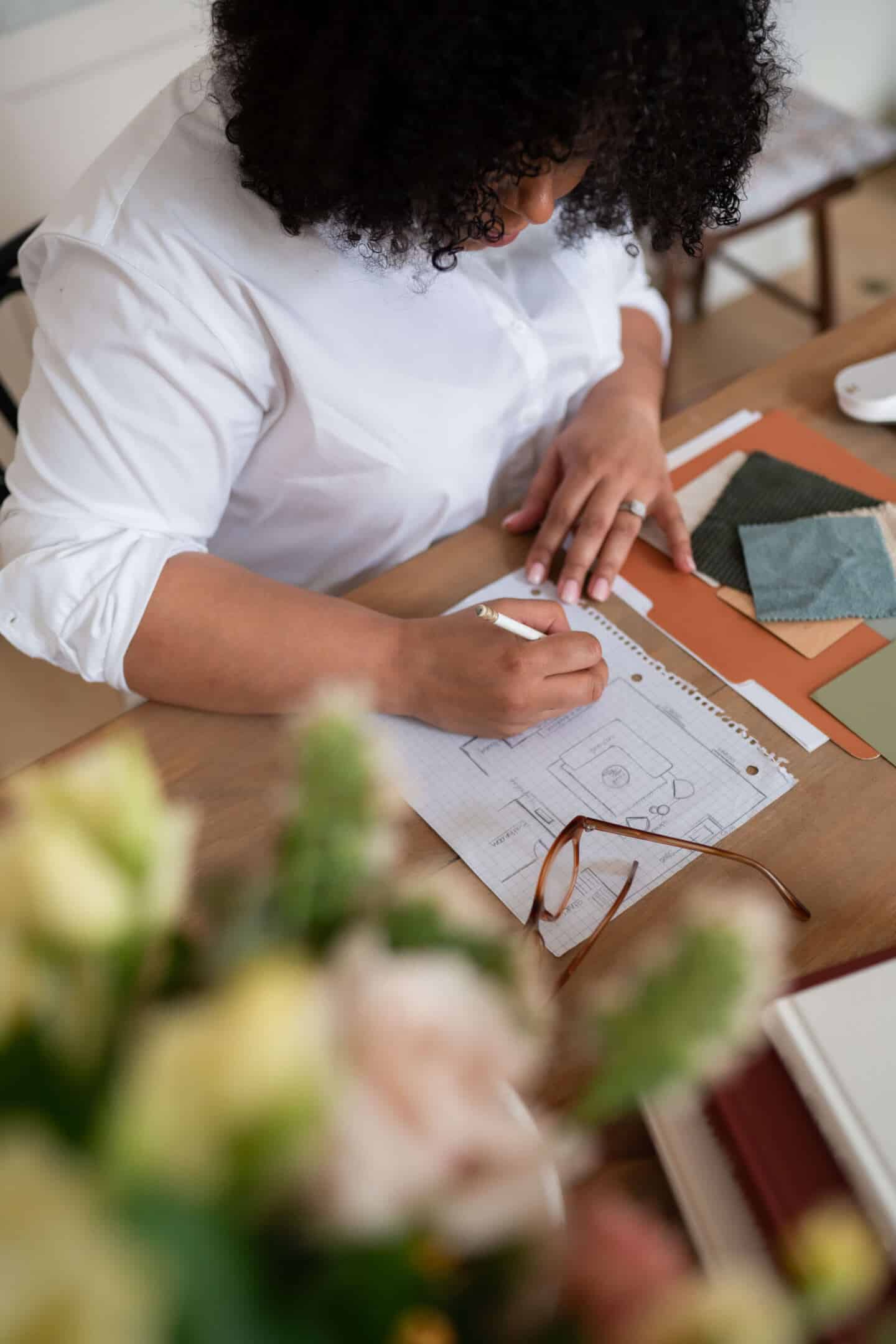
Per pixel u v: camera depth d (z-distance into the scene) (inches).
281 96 25.5
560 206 34.0
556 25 21.5
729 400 38.0
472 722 28.2
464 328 35.9
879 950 22.6
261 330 32.5
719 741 27.7
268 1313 8.8
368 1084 8.9
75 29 54.6
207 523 34.2
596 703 29.0
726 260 82.7
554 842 25.5
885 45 90.0
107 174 31.2
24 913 9.1
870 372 36.5
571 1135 11.9
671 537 33.0
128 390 30.8
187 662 29.6
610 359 40.8
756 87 28.0
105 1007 9.4
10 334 60.3
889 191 100.0
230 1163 8.1
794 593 30.9
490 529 35.1
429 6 21.7
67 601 30.1
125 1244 7.5
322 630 29.7
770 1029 19.3
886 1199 16.6
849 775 26.6
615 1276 10.3
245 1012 8.0
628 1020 10.5
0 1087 8.9
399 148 24.2
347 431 34.9
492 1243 10.6
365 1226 8.9
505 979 11.9
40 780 10.0
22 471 31.7
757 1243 17.7
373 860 11.5
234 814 26.9
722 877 24.6
